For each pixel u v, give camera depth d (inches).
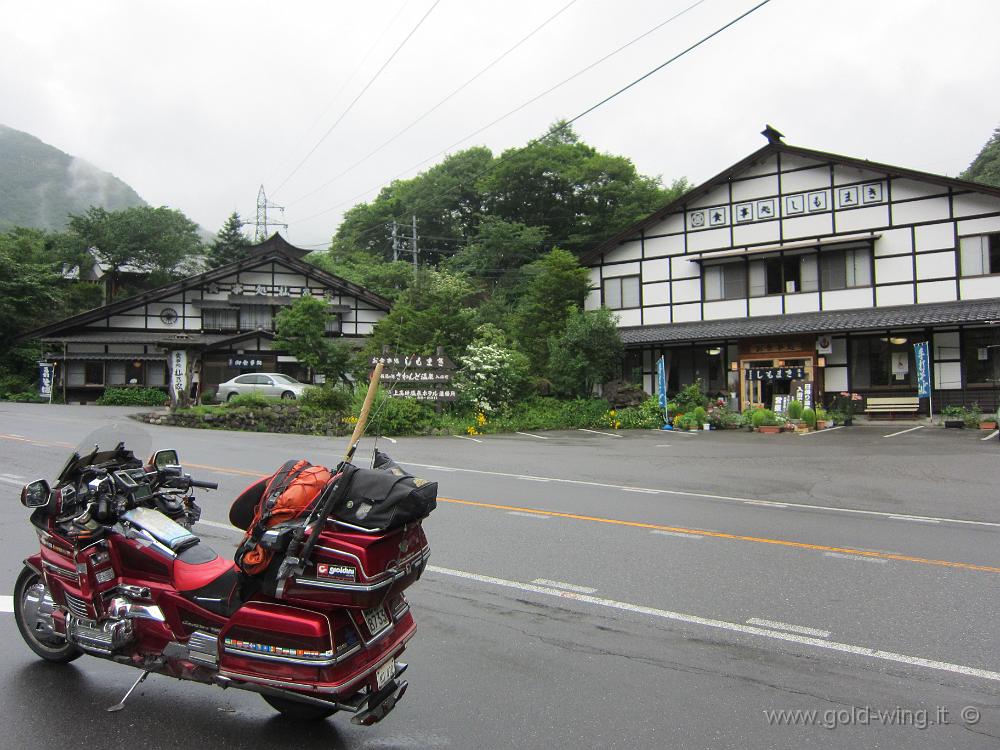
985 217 836.6
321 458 533.0
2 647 178.4
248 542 128.3
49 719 142.2
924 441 648.4
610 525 314.5
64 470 161.2
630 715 143.7
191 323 1385.3
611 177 1876.2
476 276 1813.5
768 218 972.6
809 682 159.5
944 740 133.9
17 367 1419.8
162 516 156.3
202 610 135.8
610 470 492.1
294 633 120.8
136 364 1343.5
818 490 412.2
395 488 122.2
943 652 175.2
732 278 1003.3
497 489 409.1
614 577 237.6
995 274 829.8
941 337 853.2
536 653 176.1
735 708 146.9
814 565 251.6
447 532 300.2
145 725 140.6
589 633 189.3
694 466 513.0
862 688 156.3
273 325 1397.6
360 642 125.4
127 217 2070.6
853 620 197.3
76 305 1786.4
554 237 1873.8
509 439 721.0
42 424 757.3
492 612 205.3
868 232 903.7
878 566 250.1
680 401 924.0
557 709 146.6
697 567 249.1
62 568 155.2
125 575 150.2
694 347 1018.7
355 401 810.8
